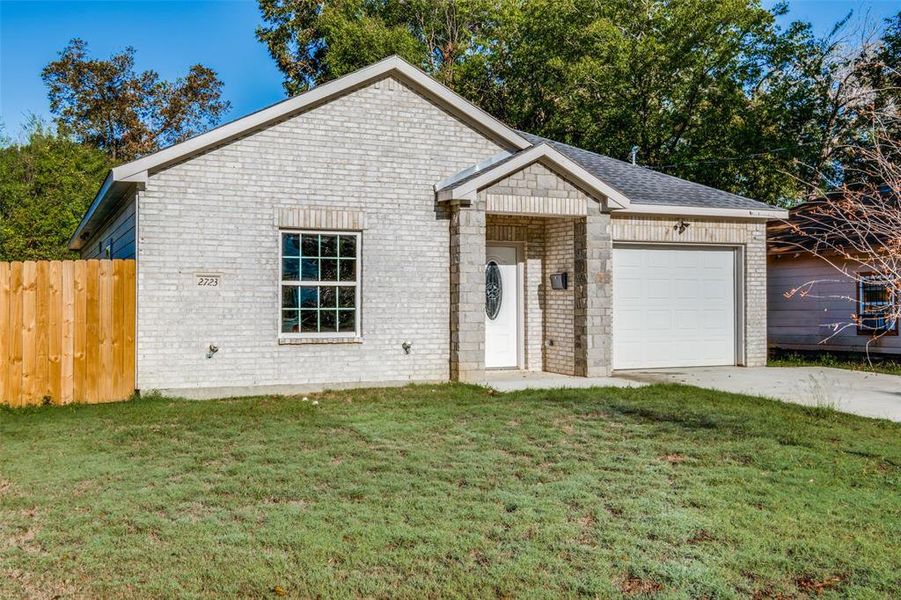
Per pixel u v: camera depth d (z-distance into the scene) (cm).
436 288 1266
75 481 607
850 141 1623
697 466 658
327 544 462
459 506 539
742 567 432
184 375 1116
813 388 1141
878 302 1573
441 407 956
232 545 463
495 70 3216
